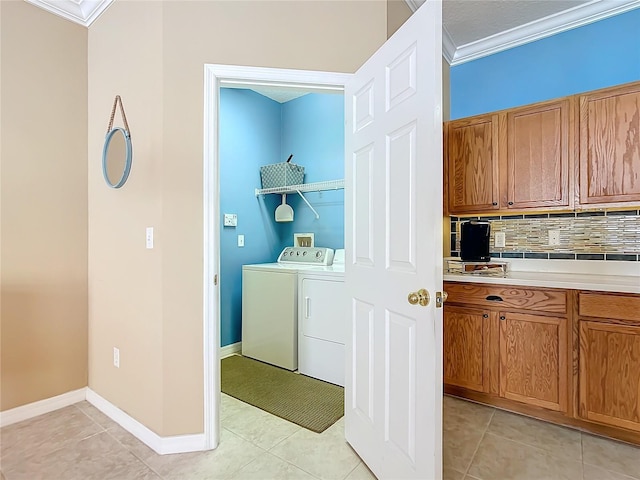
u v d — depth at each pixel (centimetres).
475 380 231
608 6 233
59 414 219
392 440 146
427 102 125
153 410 184
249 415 218
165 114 177
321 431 200
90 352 237
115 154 205
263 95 366
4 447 184
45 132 222
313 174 358
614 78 236
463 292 235
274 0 187
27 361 216
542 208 229
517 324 215
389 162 149
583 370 194
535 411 215
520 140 237
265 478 159
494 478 159
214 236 183
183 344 180
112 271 216
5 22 206
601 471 165
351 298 184
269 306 307
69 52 231
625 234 226
